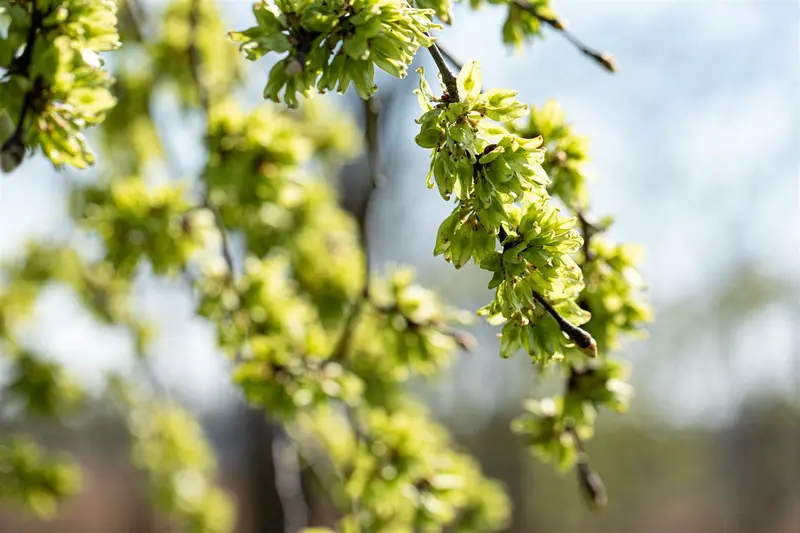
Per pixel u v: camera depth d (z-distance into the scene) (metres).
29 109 0.72
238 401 1.90
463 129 0.66
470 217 0.67
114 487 6.36
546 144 0.79
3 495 1.35
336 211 1.55
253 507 2.16
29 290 1.69
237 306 1.04
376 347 1.26
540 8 0.83
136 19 1.32
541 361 0.69
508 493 6.38
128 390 1.89
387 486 0.95
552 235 0.67
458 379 5.04
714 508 7.78
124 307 1.74
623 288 0.79
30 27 0.72
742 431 6.82
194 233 1.06
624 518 8.10
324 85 0.70
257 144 1.03
